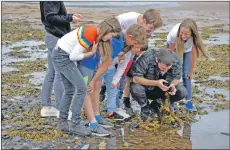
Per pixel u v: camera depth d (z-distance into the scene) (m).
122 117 6.25
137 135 5.74
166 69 5.99
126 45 5.96
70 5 21.88
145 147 5.36
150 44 12.52
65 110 5.78
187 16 19.62
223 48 12.05
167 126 6.05
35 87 8.07
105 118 6.30
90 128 5.74
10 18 18.78
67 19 6.07
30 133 5.74
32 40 13.49
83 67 5.74
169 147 5.37
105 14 19.28
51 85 6.39
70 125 5.75
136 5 22.42
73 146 5.36
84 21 17.06
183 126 6.08
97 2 22.81
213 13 20.66
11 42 13.01
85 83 5.60
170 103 6.34
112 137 5.66
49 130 5.87
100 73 5.73
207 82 8.43
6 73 9.08
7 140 5.53
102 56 5.62
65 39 5.51
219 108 6.87
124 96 6.72
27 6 23.25
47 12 6.05
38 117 6.40
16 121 6.23
